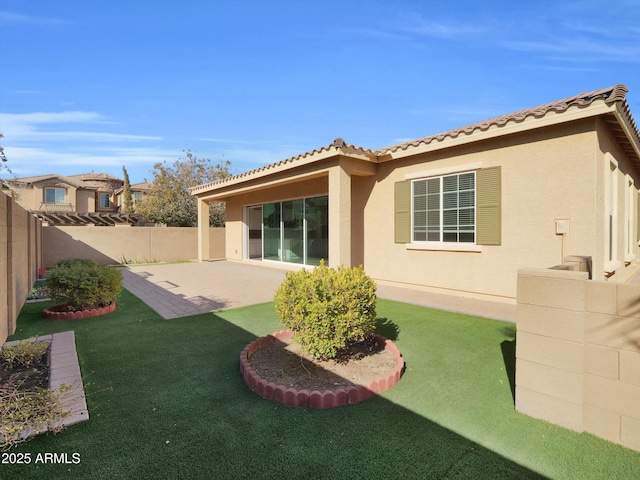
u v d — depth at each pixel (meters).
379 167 10.32
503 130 7.27
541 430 3.09
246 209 17.36
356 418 3.30
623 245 9.02
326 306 4.06
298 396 3.50
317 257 12.88
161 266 16.36
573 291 3.04
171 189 26.00
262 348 4.98
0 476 2.53
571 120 6.42
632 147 8.43
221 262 17.91
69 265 7.91
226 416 3.33
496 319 6.56
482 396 3.72
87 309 7.21
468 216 8.28
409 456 2.77
